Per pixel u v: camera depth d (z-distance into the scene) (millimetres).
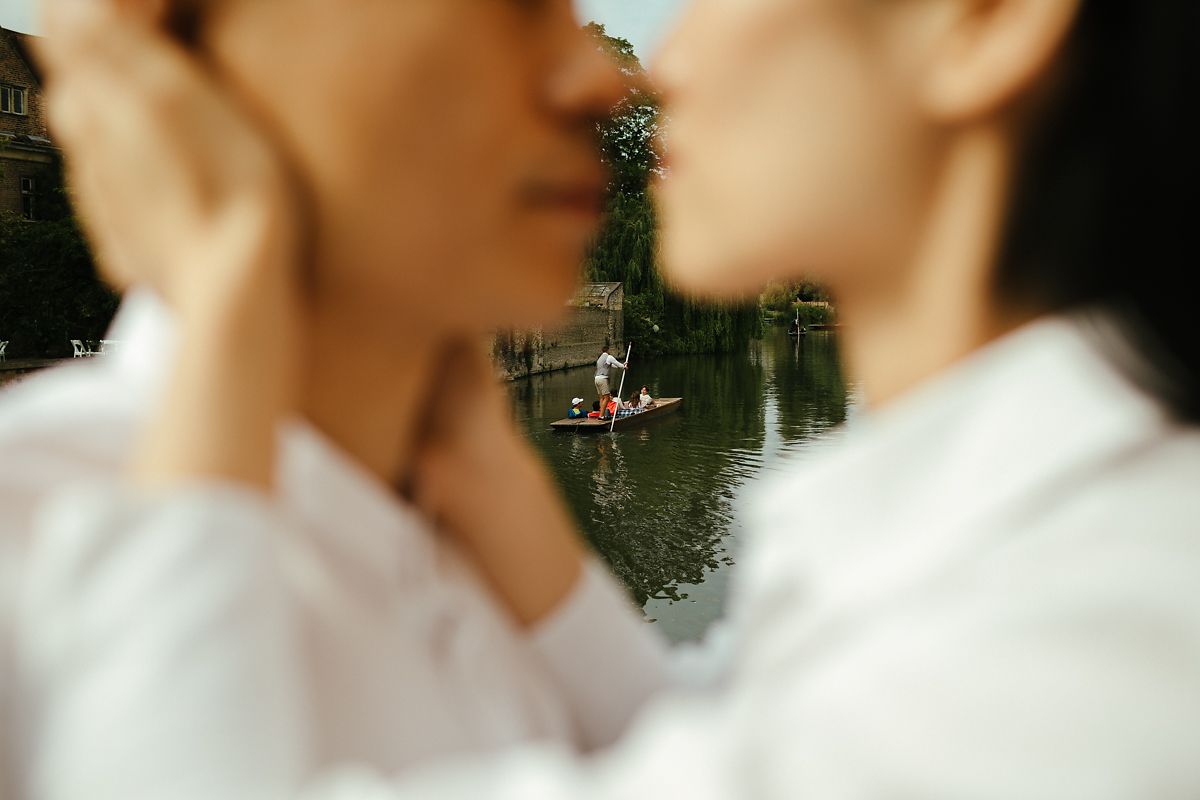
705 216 584
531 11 587
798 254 556
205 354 491
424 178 555
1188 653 370
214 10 557
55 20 557
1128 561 393
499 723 675
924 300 544
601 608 815
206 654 438
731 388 36906
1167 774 358
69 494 476
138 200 540
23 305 33344
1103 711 368
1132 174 498
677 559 14062
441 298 592
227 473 476
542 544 784
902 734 397
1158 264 493
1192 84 481
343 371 617
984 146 521
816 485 545
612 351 47906
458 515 767
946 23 510
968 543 450
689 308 50875
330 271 571
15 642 468
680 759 441
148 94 534
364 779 460
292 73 541
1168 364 486
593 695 802
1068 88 510
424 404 757
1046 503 440
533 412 30000
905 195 533
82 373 613
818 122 531
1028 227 522
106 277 608
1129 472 430
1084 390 458
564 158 598
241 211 524
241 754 432
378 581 642
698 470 20703
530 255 600
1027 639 390
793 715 434
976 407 498
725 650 885
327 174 545
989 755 379
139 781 421
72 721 437
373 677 602
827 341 66375
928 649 410
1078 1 491
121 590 444
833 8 526
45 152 35594
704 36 577
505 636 731
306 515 608
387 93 540
